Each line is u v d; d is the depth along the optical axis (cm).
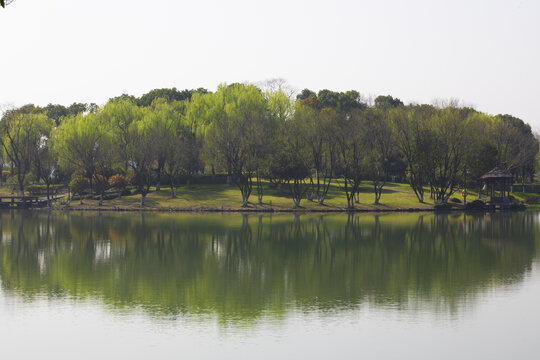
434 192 10825
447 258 4662
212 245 5444
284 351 2434
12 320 2883
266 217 8606
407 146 10381
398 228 6944
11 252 5019
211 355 2392
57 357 2392
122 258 4684
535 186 13488
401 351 2439
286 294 3381
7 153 10819
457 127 9919
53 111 16338
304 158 10238
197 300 3244
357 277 3875
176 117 11562
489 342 2541
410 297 3309
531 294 3369
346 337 2605
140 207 10044
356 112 10919
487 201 10238
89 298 3303
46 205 10738
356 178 10588
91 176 10594
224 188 11669
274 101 11681
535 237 6034
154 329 2720
